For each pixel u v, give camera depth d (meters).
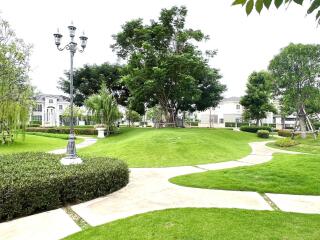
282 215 5.00
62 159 7.87
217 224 4.52
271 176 8.37
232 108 59.12
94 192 6.36
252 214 5.05
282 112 41.03
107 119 29.62
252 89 38.19
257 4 2.24
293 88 24.23
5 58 18.75
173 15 28.83
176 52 29.09
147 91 28.92
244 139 26.91
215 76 34.69
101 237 4.04
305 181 7.69
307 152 17.31
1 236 4.21
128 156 13.25
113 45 33.09
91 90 42.81
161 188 7.22
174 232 4.19
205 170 10.20
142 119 65.19
